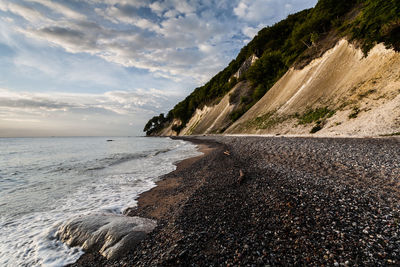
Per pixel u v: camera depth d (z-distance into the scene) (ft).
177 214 19.47
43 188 32.63
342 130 57.98
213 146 96.68
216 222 16.96
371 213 15.53
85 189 31.83
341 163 29.86
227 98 237.45
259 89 179.93
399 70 54.29
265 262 11.64
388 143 36.55
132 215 21.47
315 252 11.95
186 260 12.42
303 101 98.17
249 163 40.47
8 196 28.78
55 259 14.60
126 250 14.38
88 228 17.31
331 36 114.73
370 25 73.41
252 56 264.72
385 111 50.29
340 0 126.62
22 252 15.52
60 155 82.94
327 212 16.34
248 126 136.15
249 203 20.21
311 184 23.20
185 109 389.80
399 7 58.44
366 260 10.87
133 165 53.67
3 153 94.79
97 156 76.28
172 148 109.50
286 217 16.33
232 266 11.55
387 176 22.43
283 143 57.06
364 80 66.23
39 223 20.40
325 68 98.27
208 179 32.50
